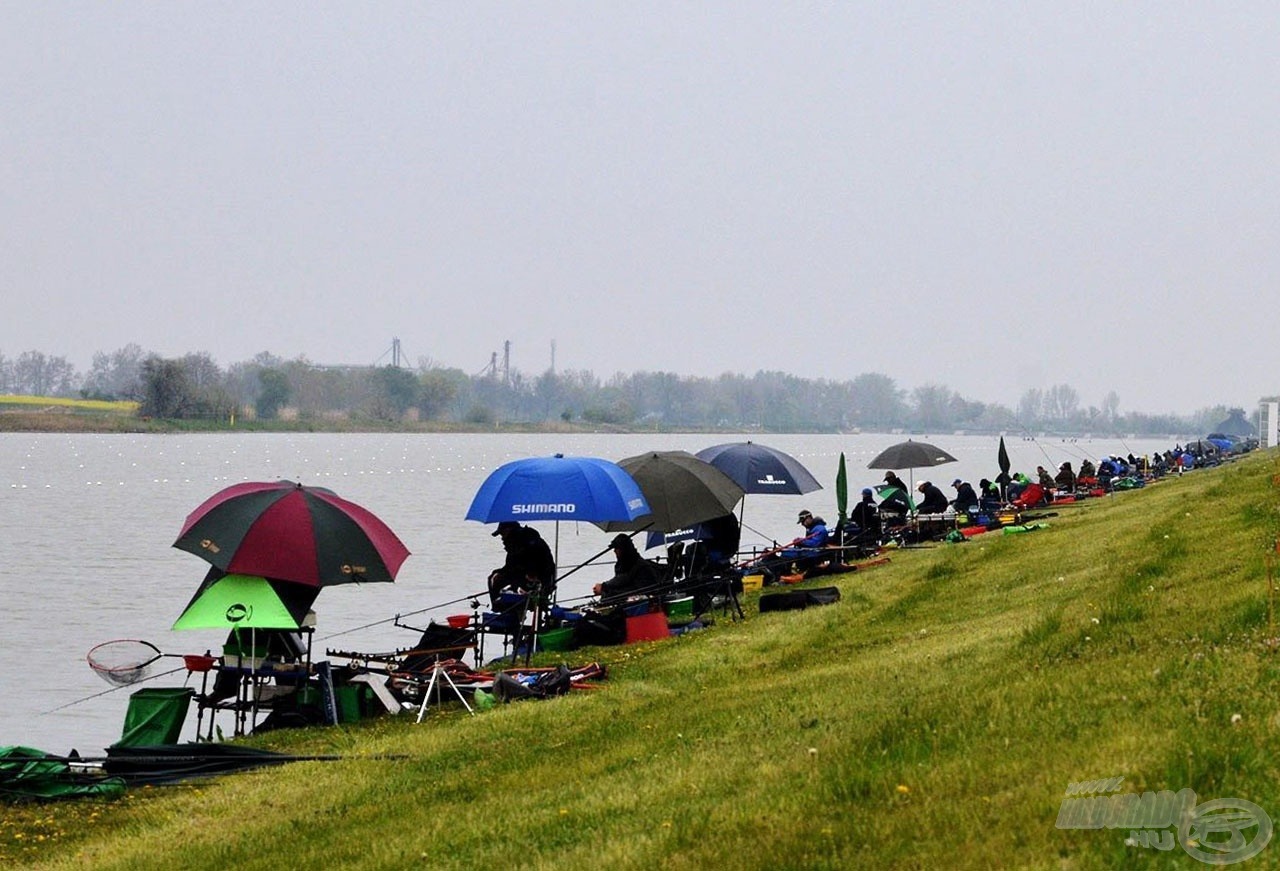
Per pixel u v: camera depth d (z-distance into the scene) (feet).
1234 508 138.62
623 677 102.53
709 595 140.15
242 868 59.62
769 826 50.47
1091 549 138.62
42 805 74.23
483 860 54.85
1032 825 44.93
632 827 55.31
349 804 69.26
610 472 117.70
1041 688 65.21
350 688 94.94
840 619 120.26
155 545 244.83
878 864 44.65
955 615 112.27
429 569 208.64
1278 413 580.71
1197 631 74.02
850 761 57.41
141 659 92.22
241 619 89.40
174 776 79.15
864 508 192.13
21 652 136.26
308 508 93.09
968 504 235.61
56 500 365.20
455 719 91.66
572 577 210.59
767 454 165.27
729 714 78.48
